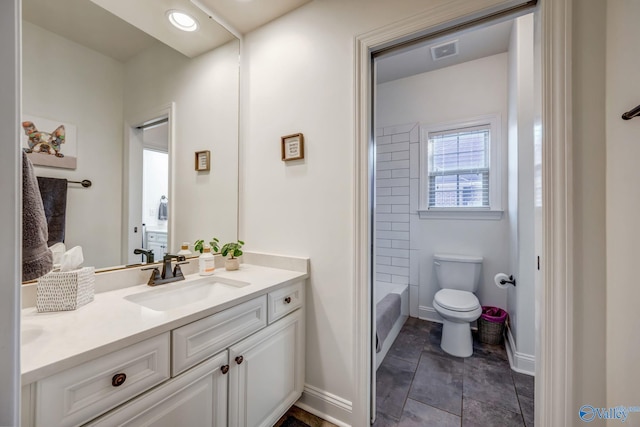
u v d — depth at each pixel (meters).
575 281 0.94
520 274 1.87
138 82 1.35
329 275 1.47
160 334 0.84
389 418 1.46
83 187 1.15
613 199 0.88
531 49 1.83
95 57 1.20
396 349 2.19
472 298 2.23
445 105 2.70
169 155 1.47
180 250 1.52
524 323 1.87
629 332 0.82
